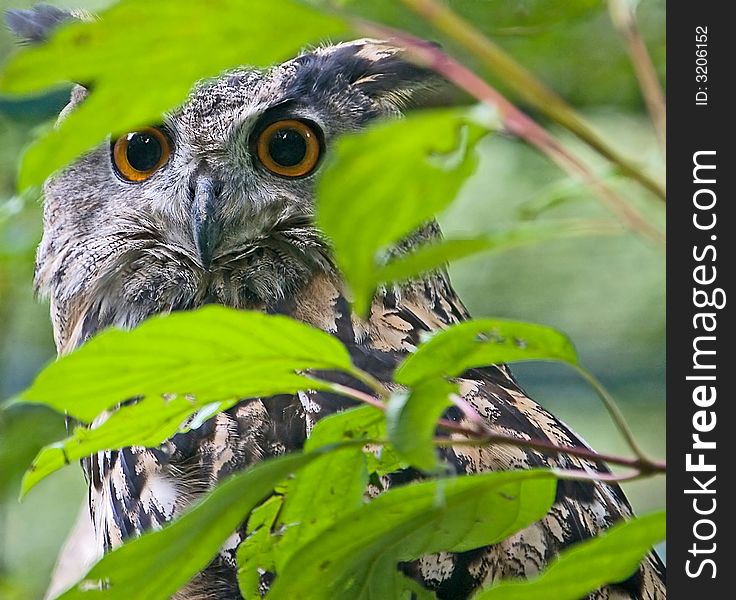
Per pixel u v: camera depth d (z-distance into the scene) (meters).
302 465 2.50
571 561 2.37
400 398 2.25
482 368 3.14
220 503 2.48
